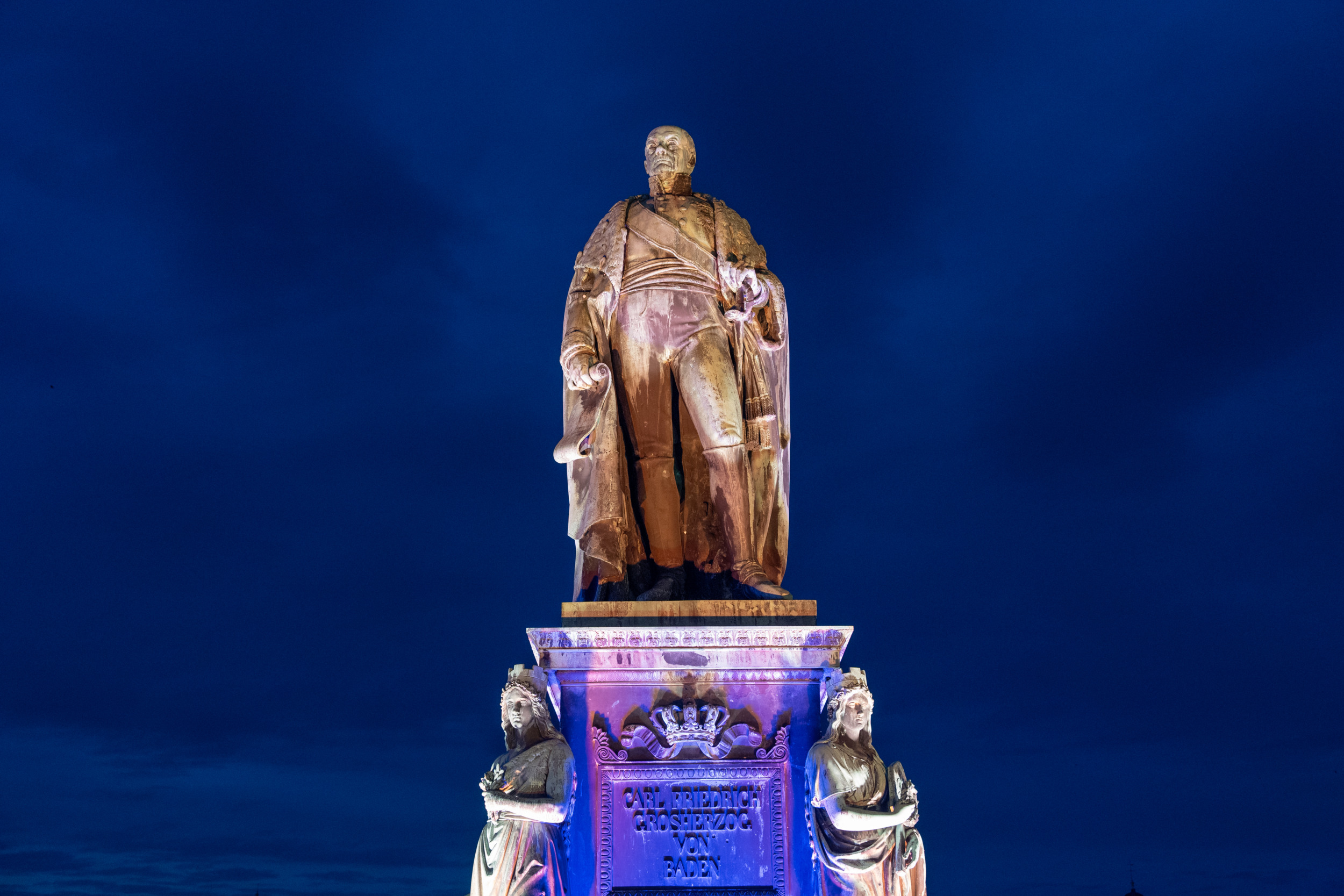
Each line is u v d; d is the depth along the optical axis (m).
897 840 8.24
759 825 8.44
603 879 8.33
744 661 8.74
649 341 9.59
